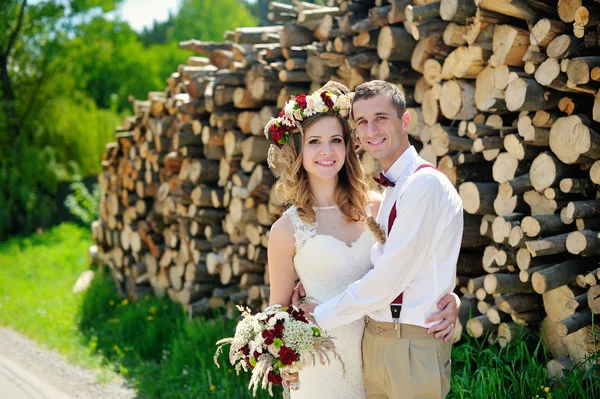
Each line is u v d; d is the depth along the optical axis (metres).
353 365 2.68
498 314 3.37
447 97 3.66
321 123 2.68
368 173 4.20
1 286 8.67
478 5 3.25
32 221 16.27
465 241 3.60
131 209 7.60
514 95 3.20
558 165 3.09
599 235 2.86
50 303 7.49
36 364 5.50
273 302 2.76
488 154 3.48
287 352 2.37
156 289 7.16
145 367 5.20
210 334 5.12
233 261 5.53
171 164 6.33
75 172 17.58
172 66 34.16
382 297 2.37
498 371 3.19
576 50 2.94
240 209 5.35
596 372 2.92
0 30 16.86
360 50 4.29
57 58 18.25
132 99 7.82
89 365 5.36
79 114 18.39
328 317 2.47
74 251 11.12
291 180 2.73
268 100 5.02
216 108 5.46
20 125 17.03
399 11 3.79
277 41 5.43
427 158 3.86
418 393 2.41
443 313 2.41
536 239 3.14
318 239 2.67
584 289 3.11
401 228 2.36
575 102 3.04
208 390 4.35
